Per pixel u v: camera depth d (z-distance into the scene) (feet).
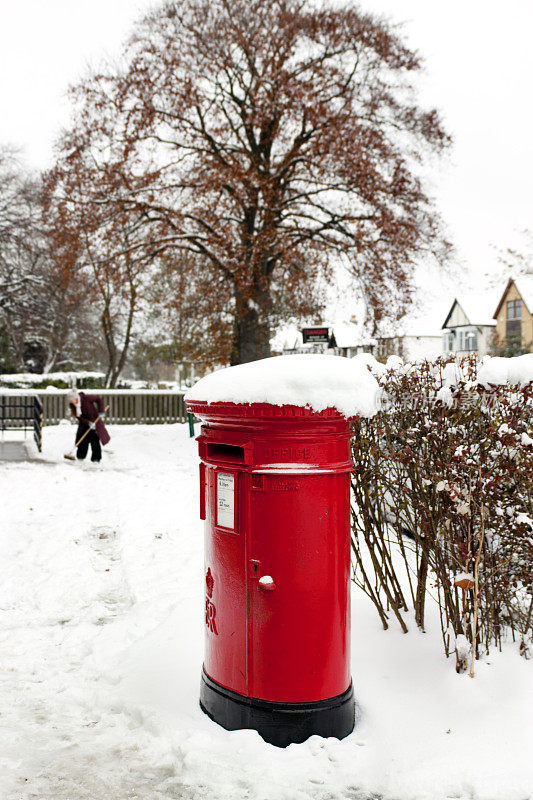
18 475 42.06
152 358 145.89
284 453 10.61
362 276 67.92
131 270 68.33
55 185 67.62
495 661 12.27
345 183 64.75
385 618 14.47
